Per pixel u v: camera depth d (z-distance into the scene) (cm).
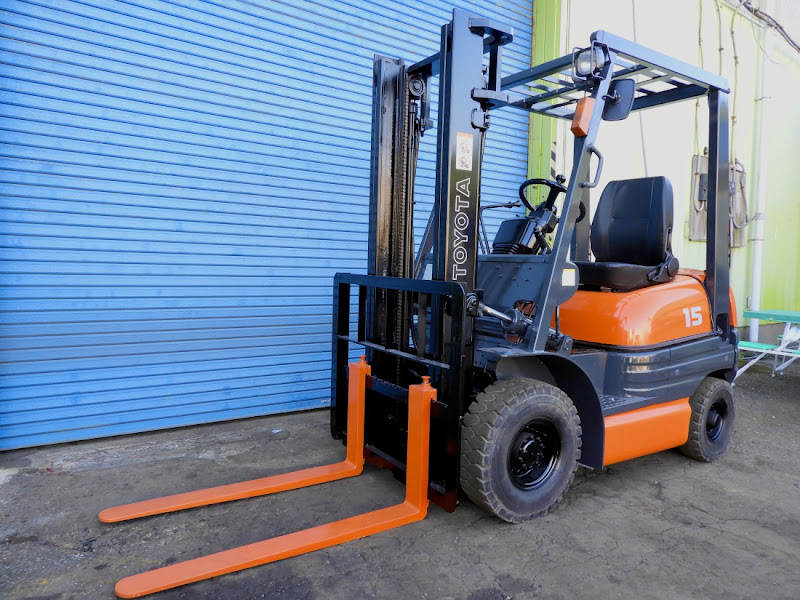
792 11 894
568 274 280
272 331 443
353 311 489
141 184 381
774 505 304
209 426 417
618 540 260
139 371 390
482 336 315
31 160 345
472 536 258
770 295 924
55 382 362
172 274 396
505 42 289
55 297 357
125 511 267
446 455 262
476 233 286
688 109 725
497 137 574
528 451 273
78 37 354
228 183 415
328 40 454
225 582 217
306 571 226
